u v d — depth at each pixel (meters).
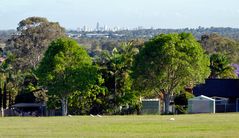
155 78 128.62
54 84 133.25
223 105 147.00
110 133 65.31
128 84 140.38
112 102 140.50
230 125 76.44
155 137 60.34
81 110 139.25
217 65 172.88
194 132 66.12
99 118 98.62
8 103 161.88
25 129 71.75
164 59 127.25
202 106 132.38
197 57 128.25
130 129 71.19
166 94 131.25
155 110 139.25
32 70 163.12
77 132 66.94
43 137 60.78
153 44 128.50
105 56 145.38
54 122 86.56
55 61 132.25
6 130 70.19
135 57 132.50
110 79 141.62
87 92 134.00
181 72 127.88
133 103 139.62
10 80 169.38
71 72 133.00
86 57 135.12
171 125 77.56
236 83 152.38
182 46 127.69
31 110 156.50
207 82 153.62
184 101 141.75
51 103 140.50
